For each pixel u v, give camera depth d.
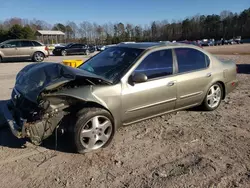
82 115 3.56
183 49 4.86
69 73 3.59
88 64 4.68
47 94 3.40
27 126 3.35
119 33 85.69
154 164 3.44
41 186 2.99
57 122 3.55
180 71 4.69
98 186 2.99
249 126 4.71
